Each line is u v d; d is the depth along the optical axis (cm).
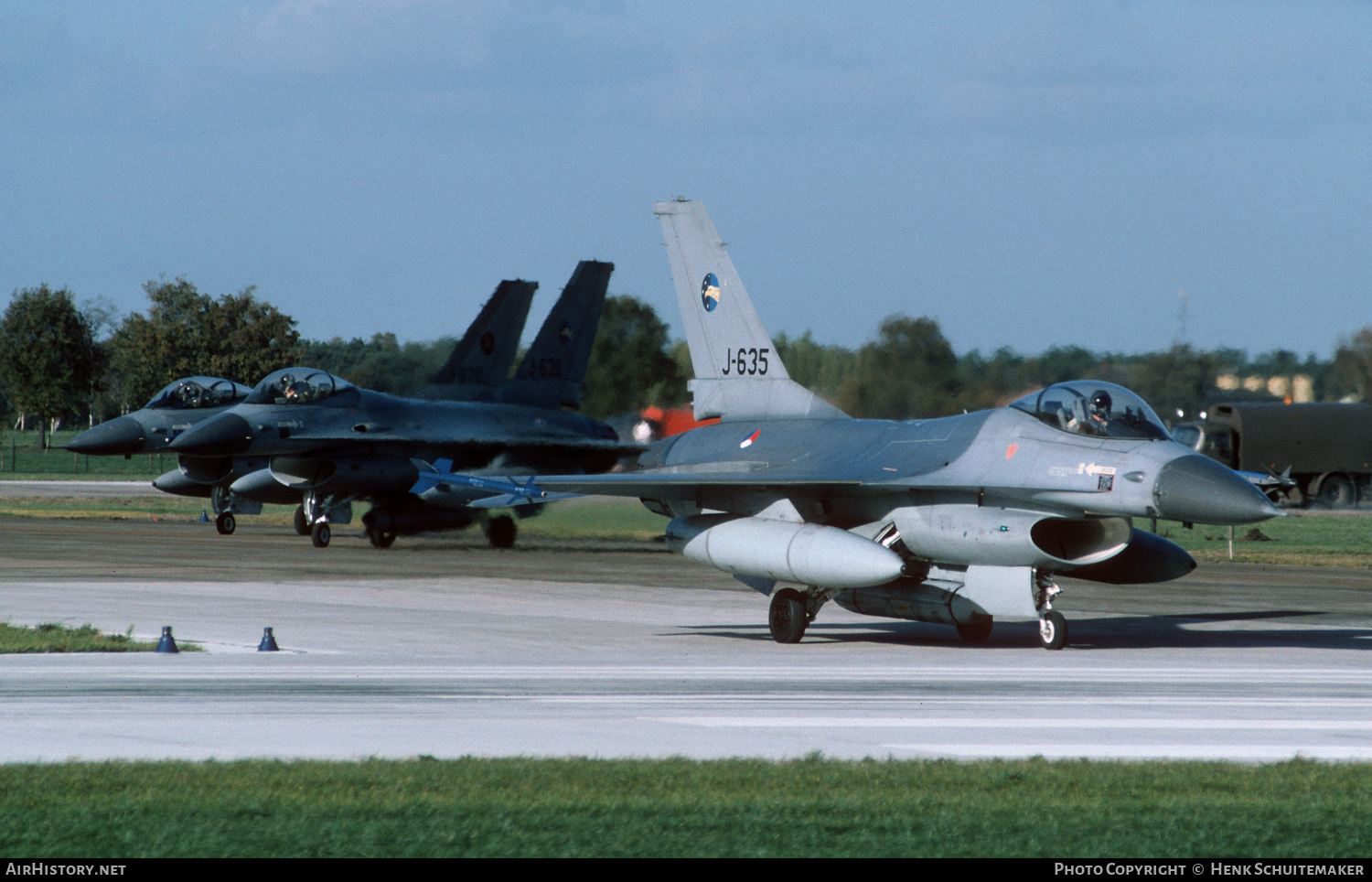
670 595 8781
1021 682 5059
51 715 4103
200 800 2891
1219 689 4875
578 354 14975
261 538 14025
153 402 14750
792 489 6750
